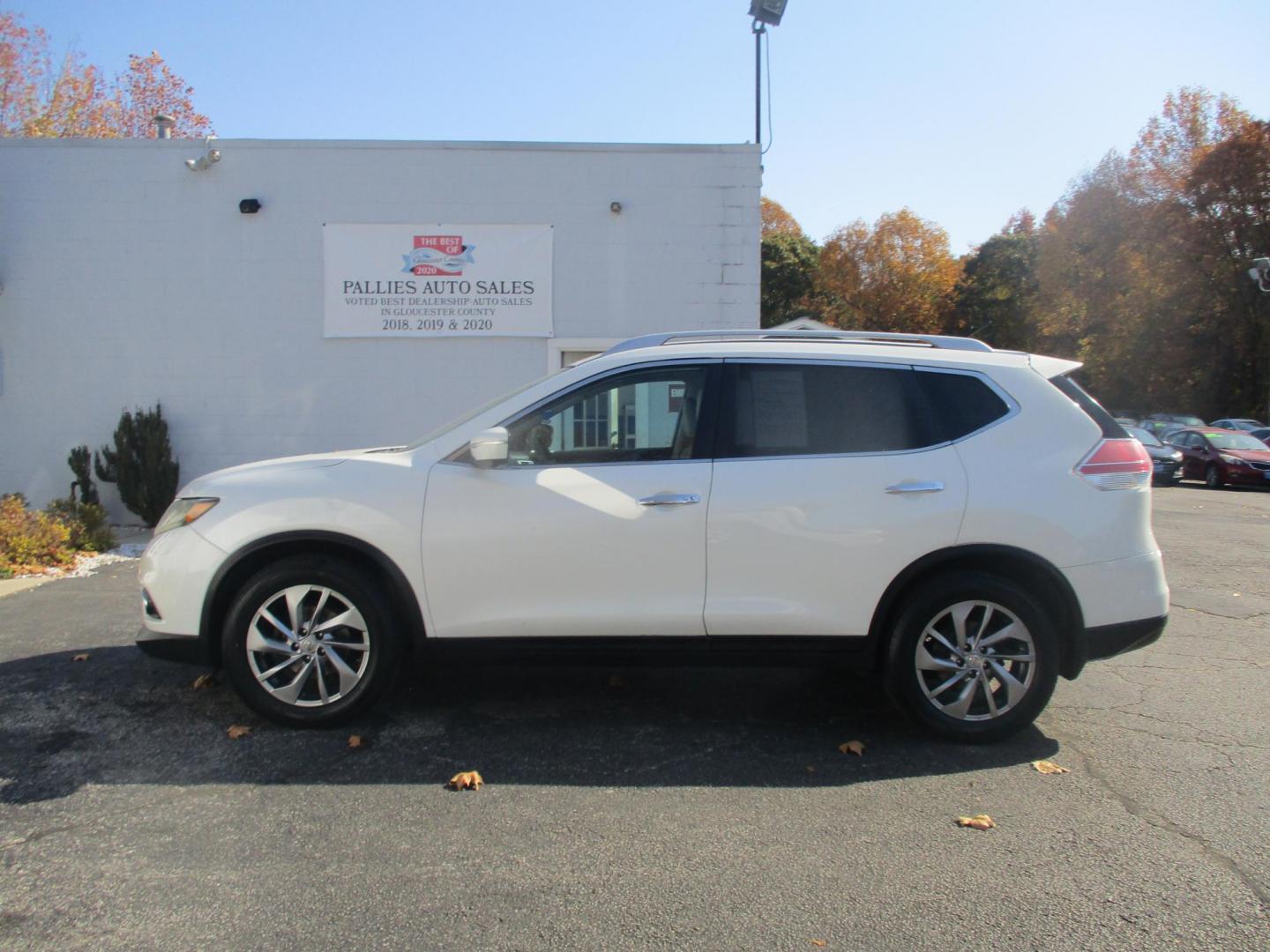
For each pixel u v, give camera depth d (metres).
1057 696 5.46
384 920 3.10
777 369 4.79
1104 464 4.63
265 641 4.66
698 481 4.59
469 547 4.59
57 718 4.93
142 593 4.86
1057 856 3.57
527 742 4.68
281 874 3.38
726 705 5.27
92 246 11.70
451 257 11.82
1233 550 11.12
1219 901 3.25
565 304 11.89
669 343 5.00
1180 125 38.56
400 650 4.73
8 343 11.71
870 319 59.84
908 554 4.53
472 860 3.50
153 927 3.04
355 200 11.77
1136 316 39.69
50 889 3.27
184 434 11.82
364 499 4.62
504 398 4.92
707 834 3.73
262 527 4.63
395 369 11.87
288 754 4.48
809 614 4.57
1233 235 37.06
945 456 4.61
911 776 4.31
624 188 11.85
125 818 3.81
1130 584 4.59
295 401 11.85
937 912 3.17
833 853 3.58
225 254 11.74
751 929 3.06
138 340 11.76
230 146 11.67
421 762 4.42
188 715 4.98
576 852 3.57
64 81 29.17
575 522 4.56
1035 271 46.78
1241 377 38.44
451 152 11.77
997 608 4.55
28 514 9.38
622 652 4.64
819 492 4.55
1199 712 5.19
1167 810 3.97
